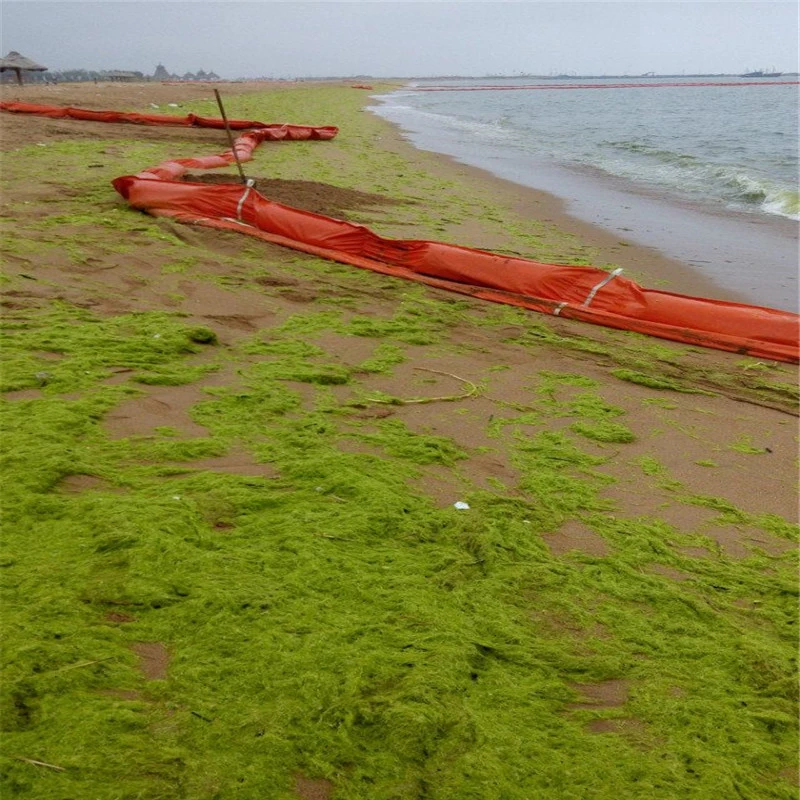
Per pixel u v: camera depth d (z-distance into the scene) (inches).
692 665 114.5
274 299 287.1
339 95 2687.0
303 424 181.8
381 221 458.9
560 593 127.8
